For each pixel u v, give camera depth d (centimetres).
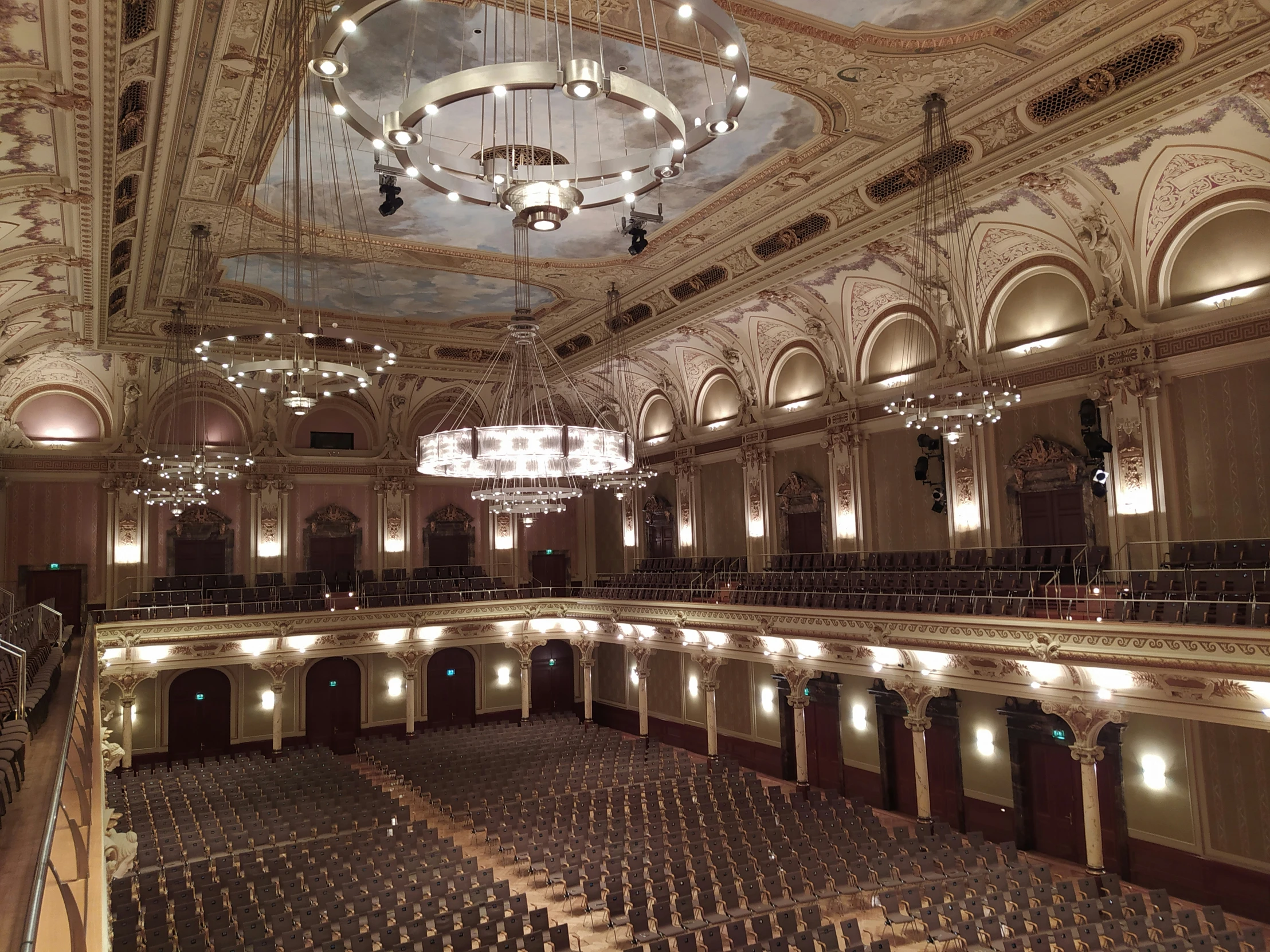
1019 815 1859
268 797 1986
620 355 2705
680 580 2677
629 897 1381
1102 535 1711
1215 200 1514
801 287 2162
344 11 535
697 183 1647
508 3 1050
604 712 3291
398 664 3067
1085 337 1723
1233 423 1514
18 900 459
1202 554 1534
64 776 539
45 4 838
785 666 2111
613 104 1329
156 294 2091
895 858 1534
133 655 2353
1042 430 1823
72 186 1244
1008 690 1614
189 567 2808
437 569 3134
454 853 1622
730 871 1449
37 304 1792
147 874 1516
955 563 1931
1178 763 1598
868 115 1402
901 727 2156
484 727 2817
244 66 1154
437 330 2623
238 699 2811
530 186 705
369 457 3075
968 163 1523
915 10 1129
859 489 2211
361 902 1352
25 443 2520
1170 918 1221
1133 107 1290
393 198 1456
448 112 1335
